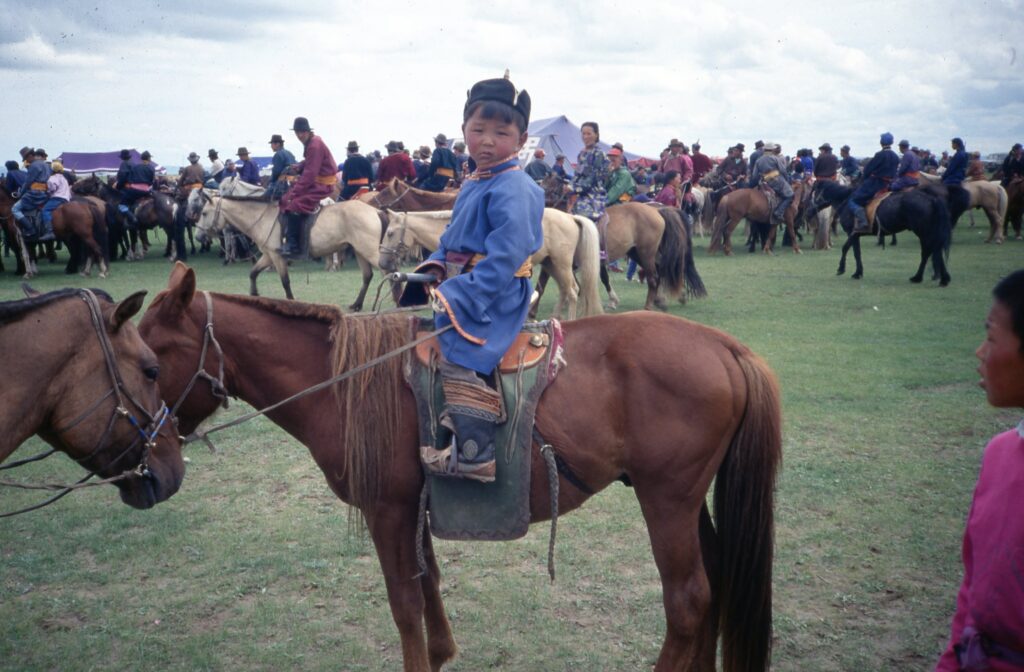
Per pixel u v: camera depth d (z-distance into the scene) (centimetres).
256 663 323
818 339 884
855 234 1373
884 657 320
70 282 1446
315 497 499
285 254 1198
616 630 344
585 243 956
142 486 263
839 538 420
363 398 270
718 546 289
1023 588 149
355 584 387
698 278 1116
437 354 265
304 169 1169
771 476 274
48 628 349
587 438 266
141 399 257
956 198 1464
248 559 411
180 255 1795
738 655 279
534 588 380
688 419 264
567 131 2739
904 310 1054
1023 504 150
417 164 1975
